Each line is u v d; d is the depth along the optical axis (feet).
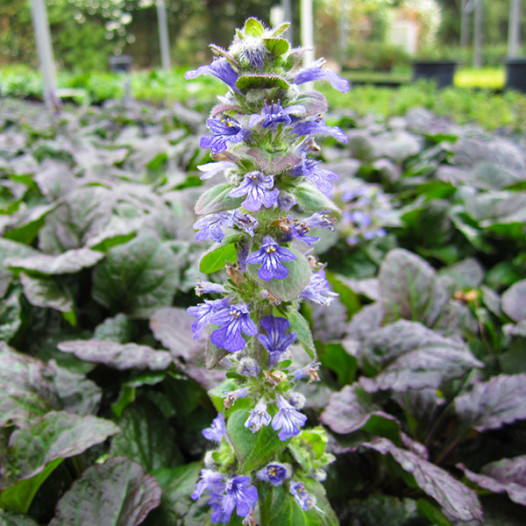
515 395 0.89
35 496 0.78
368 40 18.66
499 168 1.96
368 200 1.70
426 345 0.87
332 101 4.23
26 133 2.95
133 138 2.72
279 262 0.52
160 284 1.13
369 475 0.93
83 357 0.88
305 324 0.57
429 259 1.73
